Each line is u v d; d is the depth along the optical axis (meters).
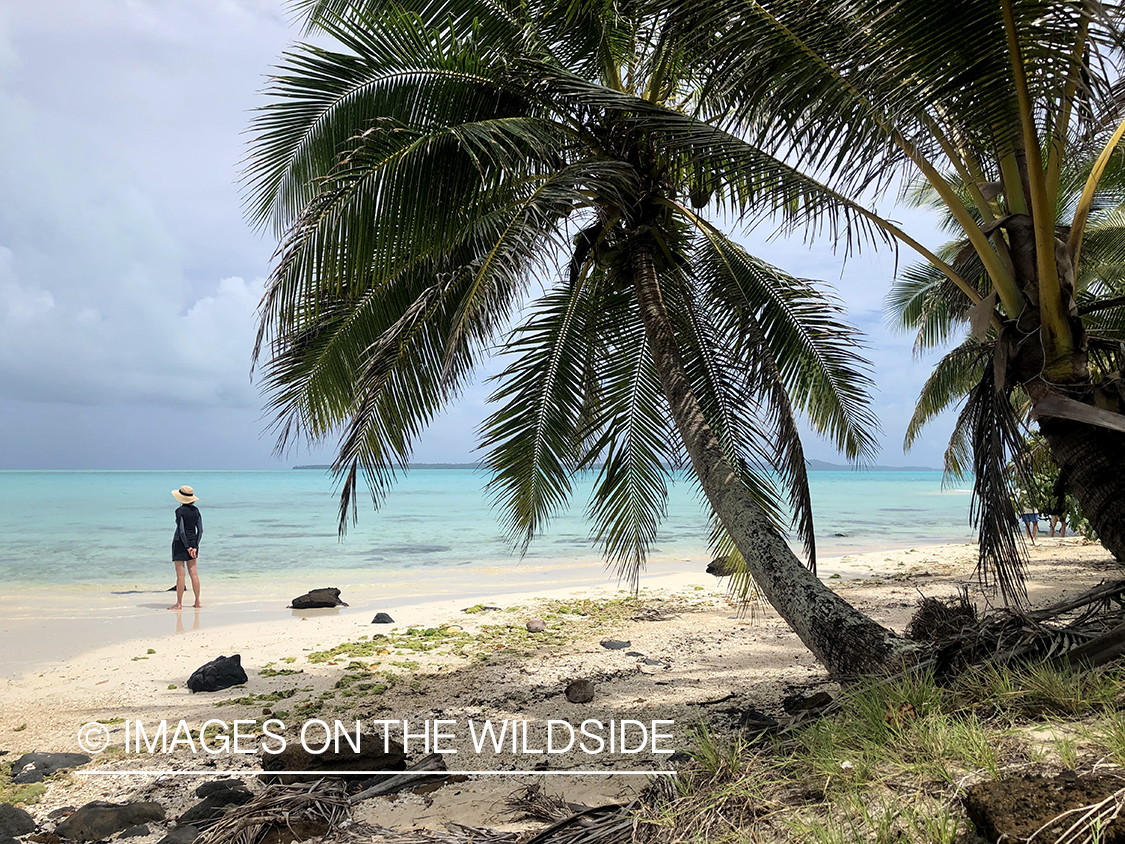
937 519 33.78
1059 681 2.95
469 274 5.96
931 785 2.33
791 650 7.78
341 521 5.74
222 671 7.03
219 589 13.24
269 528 26.95
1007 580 4.47
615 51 6.60
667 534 24.84
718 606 10.84
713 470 5.57
